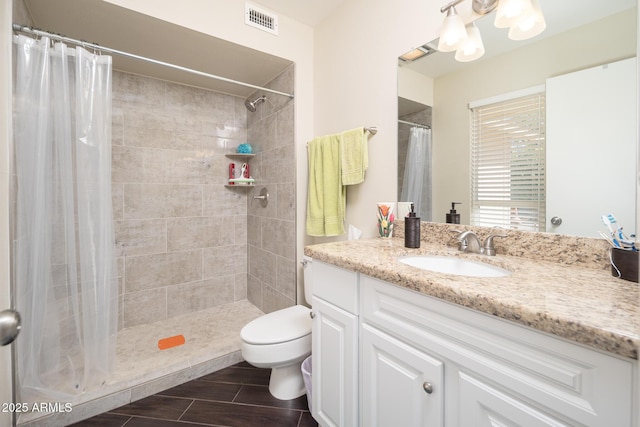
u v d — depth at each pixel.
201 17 1.62
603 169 0.84
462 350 0.67
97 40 1.70
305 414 1.36
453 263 1.08
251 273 2.66
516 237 1.03
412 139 1.41
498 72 1.09
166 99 2.28
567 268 0.86
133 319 2.18
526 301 0.57
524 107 1.02
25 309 1.26
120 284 2.12
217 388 1.55
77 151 1.39
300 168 2.04
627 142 0.80
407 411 0.80
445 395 0.72
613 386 0.46
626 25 0.80
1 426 1.09
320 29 2.00
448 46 1.19
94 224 1.42
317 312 1.14
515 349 0.58
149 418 1.33
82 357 1.42
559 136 0.93
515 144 1.04
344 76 1.80
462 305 0.65
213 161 2.53
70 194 1.39
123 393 1.42
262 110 2.43
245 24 1.77
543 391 0.54
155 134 2.25
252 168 2.61
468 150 1.19
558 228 0.93
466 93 1.19
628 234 0.80
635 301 0.58
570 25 0.90
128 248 2.15
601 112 0.85
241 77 2.26
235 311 2.47
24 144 1.25
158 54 1.88
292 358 1.36
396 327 0.82
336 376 1.04
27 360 1.26
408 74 1.42
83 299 1.41
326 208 1.78
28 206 1.26
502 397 0.60
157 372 1.56
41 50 1.29
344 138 1.68
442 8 1.14
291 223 2.08
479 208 1.15
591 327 0.46
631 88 0.79
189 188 2.41
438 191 1.30
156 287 2.28
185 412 1.37
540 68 0.97
